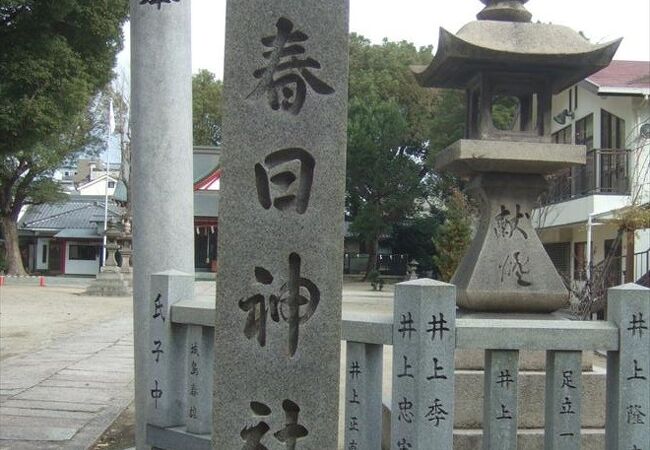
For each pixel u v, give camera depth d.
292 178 3.13
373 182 34.75
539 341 3.52
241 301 3.12
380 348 3.74
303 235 3.10
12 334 13.55
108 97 34.00
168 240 5.40
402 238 38.06
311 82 3.14
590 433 4.96
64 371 9.36
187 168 5.54
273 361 3.08
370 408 3.71
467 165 5.43
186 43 5.53
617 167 17.36
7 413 6.88
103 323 15.76
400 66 35.72
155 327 4.57
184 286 4.62
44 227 44.28
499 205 5.54
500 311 5.40
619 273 16.20
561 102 21.05
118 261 39.28
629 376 3.52
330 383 3.07
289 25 3.16
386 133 34.12
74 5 14.84
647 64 21.05
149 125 5.41
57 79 14.62
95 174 57.31
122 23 17.03
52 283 33.66
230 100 3.18
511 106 21.25
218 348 3.13
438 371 3.46
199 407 4.37
